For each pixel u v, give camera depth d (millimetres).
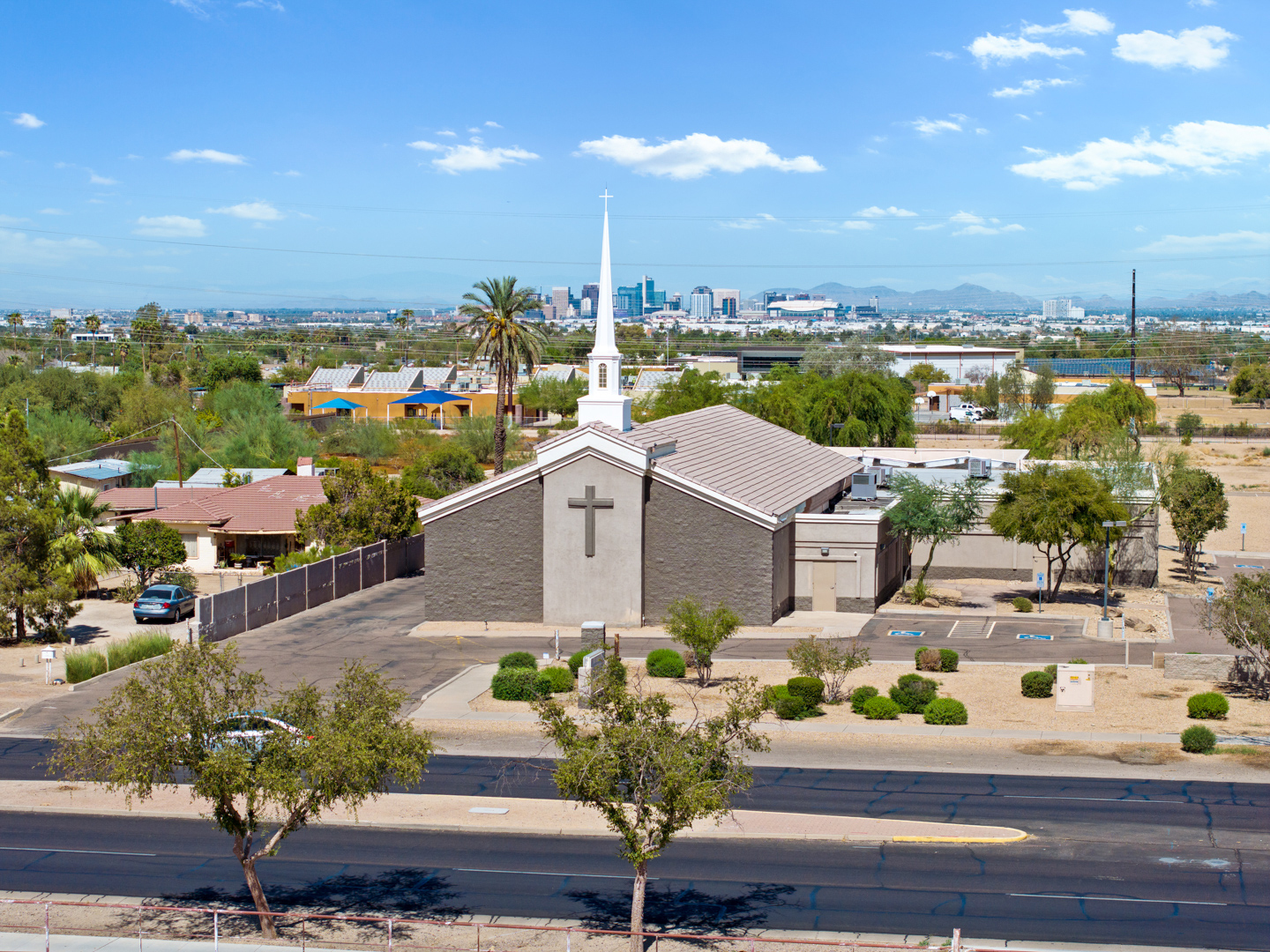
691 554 52844
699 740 22359
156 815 30578
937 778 33094
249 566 71438
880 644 49125
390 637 51969
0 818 30297
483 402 147500
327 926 23344
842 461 73375
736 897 24844
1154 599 59812
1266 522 87812
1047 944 22375
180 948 22047
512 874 26359
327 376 156375
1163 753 35156
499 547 54750
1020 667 45188
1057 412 115000
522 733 37719
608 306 55562
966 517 58094
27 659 48594
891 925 23344
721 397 103875
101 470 86438
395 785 32688
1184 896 24719
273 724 22734
